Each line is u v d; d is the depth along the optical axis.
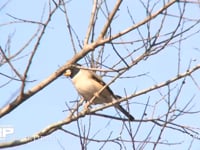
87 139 9.59
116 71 10.00
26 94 9.73
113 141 9.94
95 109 10.61
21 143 9.59
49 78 10.02
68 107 10.27
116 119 10.73
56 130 10.10
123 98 10.43
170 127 10.47
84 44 10.27
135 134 9.65
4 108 9.62
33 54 9.23
